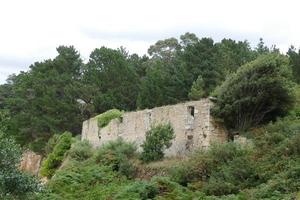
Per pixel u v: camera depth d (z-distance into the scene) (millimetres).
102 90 64000
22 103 64500
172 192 23031
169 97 53219
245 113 28250
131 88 63844
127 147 33656
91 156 36812
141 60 82062
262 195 19906
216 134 29625
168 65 66875
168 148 31828
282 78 27438
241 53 58125
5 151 18156
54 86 63312
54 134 55469
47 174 42344
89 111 60719
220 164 24766
